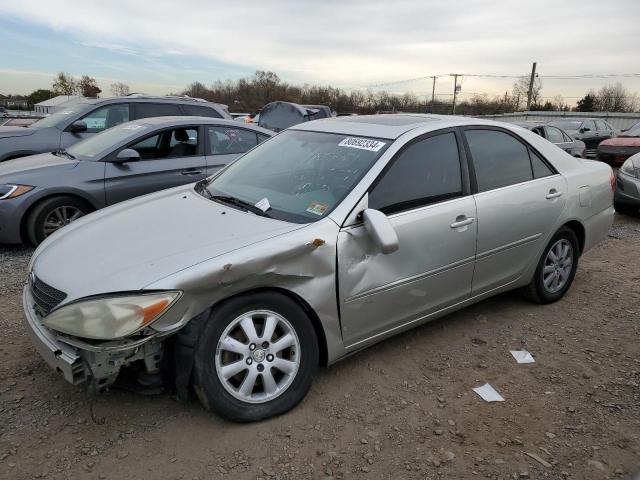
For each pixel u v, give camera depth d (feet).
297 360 9.79
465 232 12.01
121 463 8.53
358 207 10.39
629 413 10.14
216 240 9.41
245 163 13.48
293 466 8.58
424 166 11.72
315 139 12.87
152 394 9.40
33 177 19.17
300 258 9.52
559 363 12.03
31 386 10.54
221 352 9.06
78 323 8.20
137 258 9.08
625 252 21.20
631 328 13.87
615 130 69.82
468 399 10.55
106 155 20.38
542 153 14.47
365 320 10.66
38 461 8.52
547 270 14.76
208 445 8.96
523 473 8.50
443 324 13.82
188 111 29.45
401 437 9.35
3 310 14.02
